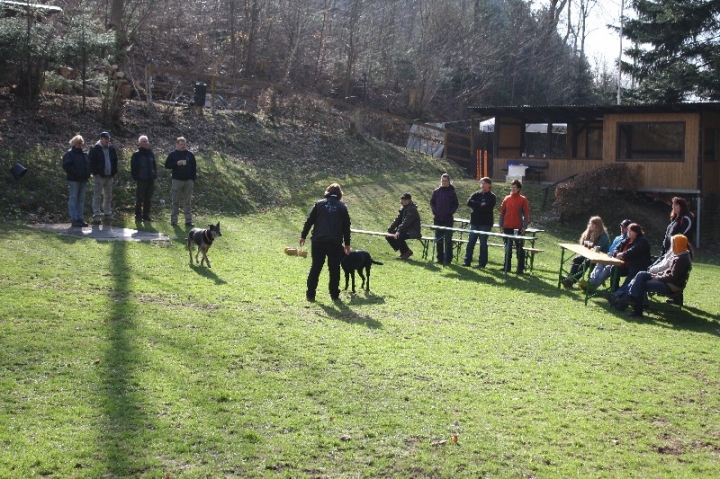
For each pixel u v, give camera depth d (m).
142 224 15.06
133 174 15.09
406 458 5.39
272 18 36.69
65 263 10.93
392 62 41.06
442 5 44.81
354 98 38.00
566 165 26.47
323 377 6.97
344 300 10.52
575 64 51.94
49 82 19.98
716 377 7.82
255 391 6.48
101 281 10.12
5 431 5.35
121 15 26.19
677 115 24.05
